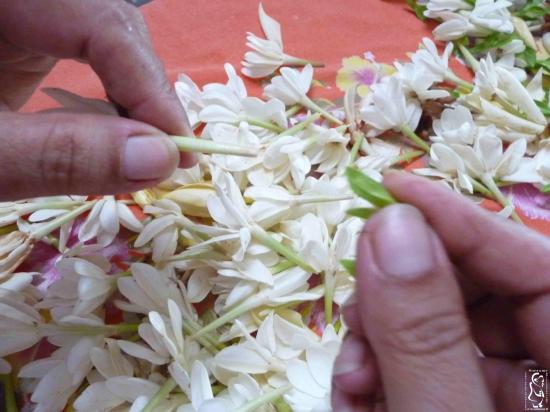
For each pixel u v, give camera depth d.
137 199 0.17
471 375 0.08
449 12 0.23
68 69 0.21
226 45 0.22
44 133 0.11
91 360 0.14
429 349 0.08
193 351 0.14
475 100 0.20
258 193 0.15
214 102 0.18
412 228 0.08
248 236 0.14
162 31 0.22
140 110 0.15
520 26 0.23
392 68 0.22
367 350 0.11
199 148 0.13
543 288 0.10
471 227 0.10
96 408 0.13
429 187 0.10
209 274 0.15
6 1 0.14
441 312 0.08
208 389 0.12
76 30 0.14
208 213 0.16
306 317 0.15
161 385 0.14
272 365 0.14
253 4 0.23
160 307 0.14
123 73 0.14
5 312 0.14
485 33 0.22
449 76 0.21
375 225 0.09
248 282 0.15
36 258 0.16
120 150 0.11
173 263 0.15
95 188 0.12
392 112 0.19
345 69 0.22
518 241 0.10
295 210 0.16
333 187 0.16
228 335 0.14
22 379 0.14
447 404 0.08
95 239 0.17
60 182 0.12
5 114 0.11
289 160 0.17
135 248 0.16
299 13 0.23
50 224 0.16
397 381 0.09
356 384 0.11
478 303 0.12
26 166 0.11
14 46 0.16
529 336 0.11
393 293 0.08
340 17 0.23
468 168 0.18
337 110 0.20
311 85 0.21
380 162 0.18
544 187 0.18
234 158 0.17
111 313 0.15
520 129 0.19
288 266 0.15
